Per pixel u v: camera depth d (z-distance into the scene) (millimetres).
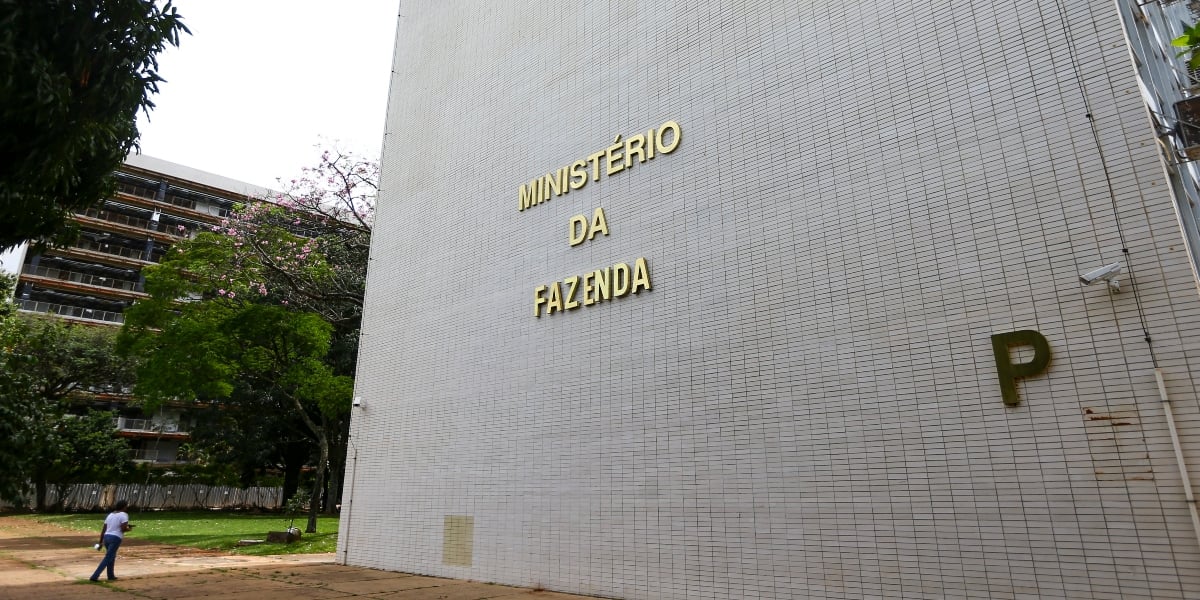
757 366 7961
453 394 11758
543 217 11164
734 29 9359
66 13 5238
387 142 15531
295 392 20297
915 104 7422
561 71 11727
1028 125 6609
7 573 11500
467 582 10211
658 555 8258
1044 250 6258
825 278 7656
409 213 14203
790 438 7484
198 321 19188
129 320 19812
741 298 8328
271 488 38062
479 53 13695
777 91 8680
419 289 13273
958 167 6957
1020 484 5953
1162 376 5445
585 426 9531
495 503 10383
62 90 5195
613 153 10406
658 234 9453
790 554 7180
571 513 9336
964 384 6445
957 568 6117
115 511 10922
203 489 36344
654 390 8883
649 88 10203
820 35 8430
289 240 21766
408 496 11914
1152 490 5324
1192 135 6738
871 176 7570
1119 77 6168
